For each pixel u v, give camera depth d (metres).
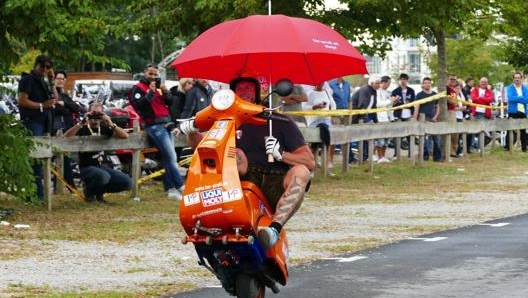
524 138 49.72
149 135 27.83
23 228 22.16
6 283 16.16
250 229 12.62
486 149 50.81
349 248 19.81
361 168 38.19
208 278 16.83
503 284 15.97
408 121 39.91
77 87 49.62
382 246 20.05
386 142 42.59
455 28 41.88
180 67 14.98
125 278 16.77
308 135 33.53
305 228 22.78
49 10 23.84
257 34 13.95
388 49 41.75
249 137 13.67
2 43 24.91
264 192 13.61
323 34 14.23
